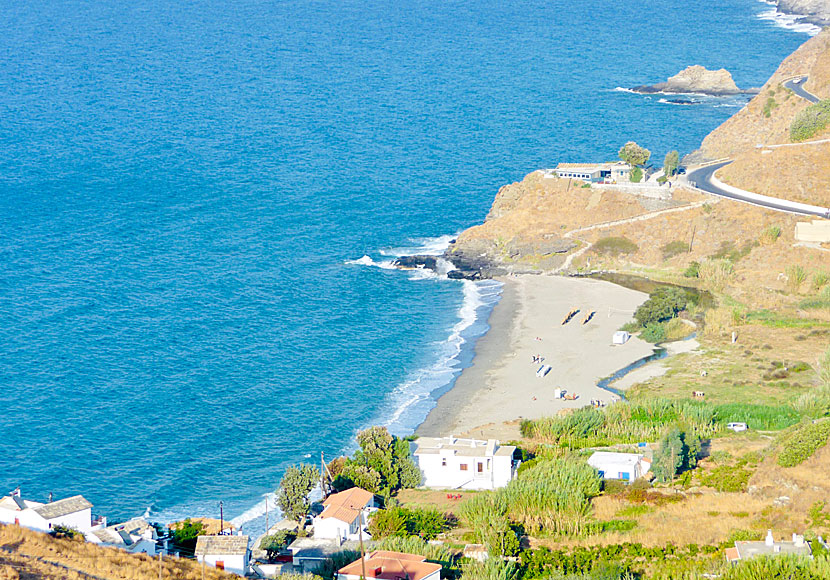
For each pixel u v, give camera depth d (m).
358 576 191.50
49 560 175.75
